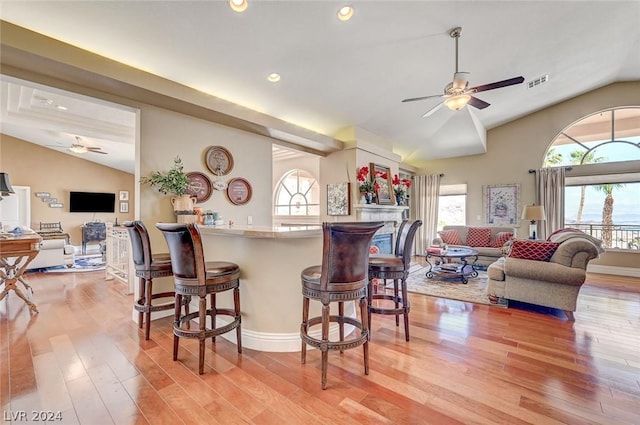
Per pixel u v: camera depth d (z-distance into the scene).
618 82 5.82
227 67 3.14
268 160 4.50
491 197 7.22
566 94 6.00
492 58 4.01
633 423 1.58
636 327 2.94
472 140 6.79
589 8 3.39
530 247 3.47
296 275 2.47
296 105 4.17
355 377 2.02
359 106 4.66
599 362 2.24
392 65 3.77
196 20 2.51
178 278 2.18
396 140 6.49
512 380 1.99
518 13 3.22
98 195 8.57
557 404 1.74
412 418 1.62
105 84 2.75
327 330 1.93
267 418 1.62
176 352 2.23
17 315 3.13
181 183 3.19
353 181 5.23
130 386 1.89
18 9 2.11
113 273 4.68
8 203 7.22
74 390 1.84
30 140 7.38
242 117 3.75
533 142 6.70
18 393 1.80
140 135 3.12
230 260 2.67
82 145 6.72
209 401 1.75
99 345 2.46
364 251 2.01
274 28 2.76
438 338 2.67
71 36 2.40
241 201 4.11
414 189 8.25
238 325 2.34
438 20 3.08
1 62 2.35
